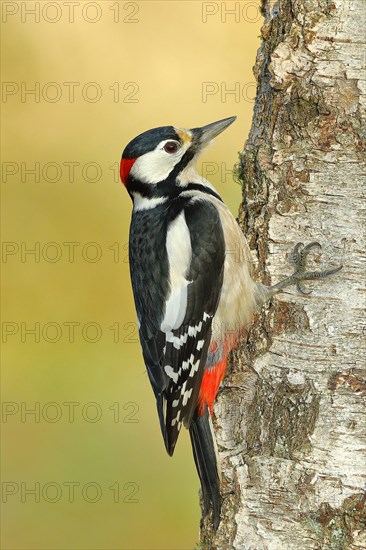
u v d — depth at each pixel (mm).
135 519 14328
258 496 8789
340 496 8516
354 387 8625
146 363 10344
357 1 8789
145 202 10703
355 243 8820
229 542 8914
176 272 10125
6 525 14094
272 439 8852
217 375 9492
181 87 17297
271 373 9070
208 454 9250
